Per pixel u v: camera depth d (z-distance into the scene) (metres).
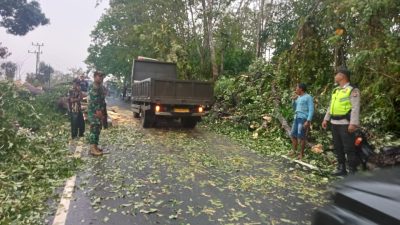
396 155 6.79
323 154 9.05
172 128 15.16
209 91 14.45
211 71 27.38
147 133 13.22
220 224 4.70
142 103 15.94
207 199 5.70
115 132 13.12
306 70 13.12
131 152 9.37
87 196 5.71
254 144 11.19
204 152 9.72
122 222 4.68
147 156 8.90
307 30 13.15
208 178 6.99
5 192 5.63
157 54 26.52
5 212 4.84
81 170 7.36
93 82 8.91
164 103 13.84
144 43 31.27
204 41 27.66
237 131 13.98
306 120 8.96
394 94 9.25
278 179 7.06
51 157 8.26
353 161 7.00
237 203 5.55
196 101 14.23
